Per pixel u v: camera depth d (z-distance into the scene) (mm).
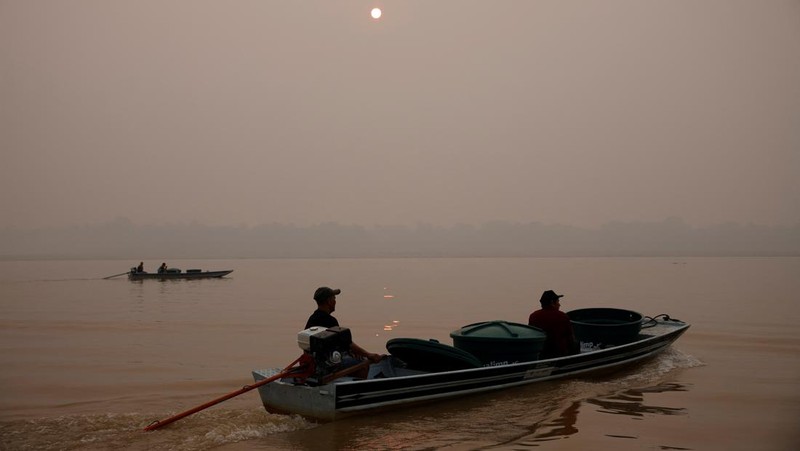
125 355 14094
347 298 32812
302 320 21641
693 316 21984
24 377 11438
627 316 13000
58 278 62000
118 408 9023
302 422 7801
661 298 30703
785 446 7078
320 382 7773
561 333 10414
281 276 65688
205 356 13953
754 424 7977
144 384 10859
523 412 8391
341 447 6902
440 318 22031
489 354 9625
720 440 7316
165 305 28141
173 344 15836
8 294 36156
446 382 8625
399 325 19953
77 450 6836
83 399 9680
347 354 8219
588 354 10516
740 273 66312
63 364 12891
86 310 25484
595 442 7176
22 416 8484
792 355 13461
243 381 11141
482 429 7602
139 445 6984
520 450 6863
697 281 49188
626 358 11445
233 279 57406
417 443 7055
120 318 22172
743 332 17422
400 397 8180
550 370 9977
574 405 8789
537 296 33625
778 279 51969
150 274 51188
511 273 70625
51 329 19094
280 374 7922
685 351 14023
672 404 8984
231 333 18078
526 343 9531
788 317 21469
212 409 8633
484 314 23484
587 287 41469
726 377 11000
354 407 7785
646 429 7711
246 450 6805
